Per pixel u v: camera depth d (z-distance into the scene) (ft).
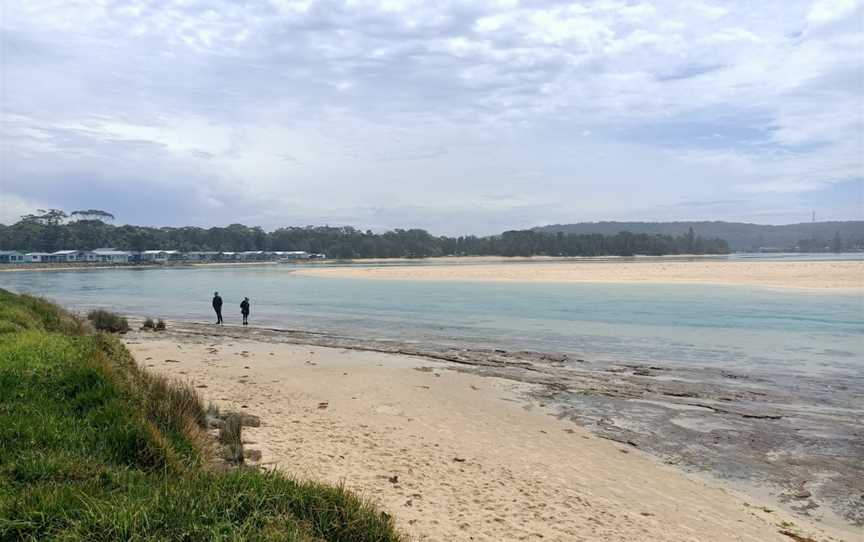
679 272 213.46
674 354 64.34
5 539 13.48
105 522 13.98
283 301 138.31
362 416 36.42
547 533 20.72
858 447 33.60
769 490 27.45
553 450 31.55
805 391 47.24
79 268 474.90
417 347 69.41
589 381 50.78
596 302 121.70
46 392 23.88
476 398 43.52
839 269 201.77
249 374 49.65
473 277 216.74
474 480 25.73
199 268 484.74
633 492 25.89
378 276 244.22
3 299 62.44
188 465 19.99
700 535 21.74
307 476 24.20
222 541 14.14
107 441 19.81
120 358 36.27
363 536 16.57
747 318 93.66
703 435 35.68
